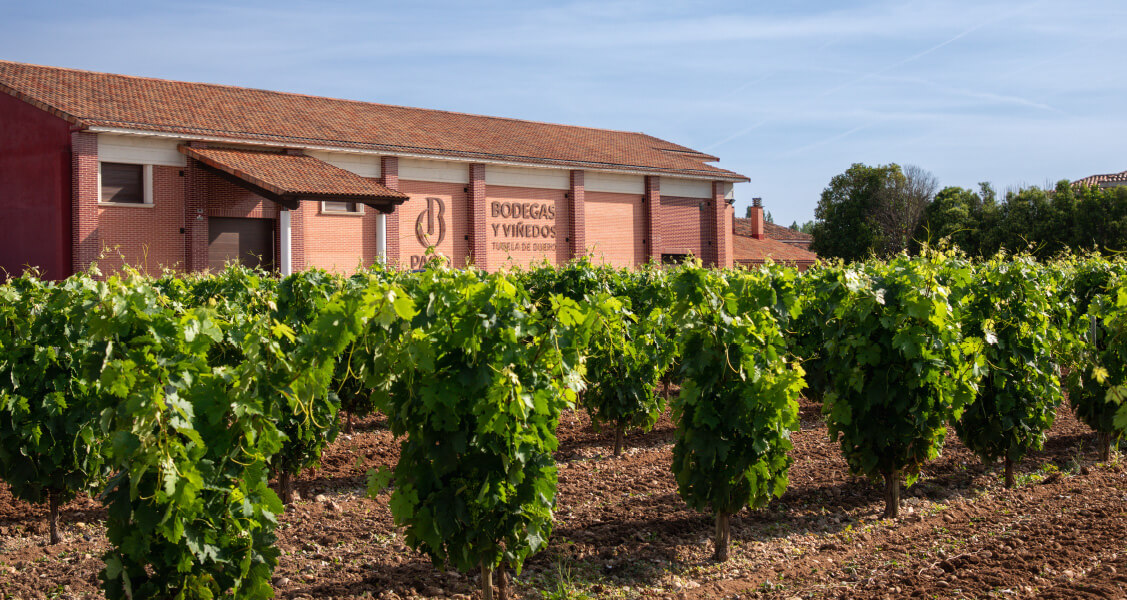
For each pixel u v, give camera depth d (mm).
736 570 6051
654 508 7629
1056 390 8398
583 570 6078
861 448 7469
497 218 32531
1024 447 8289
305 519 7383
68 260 23219
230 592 4875
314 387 4844
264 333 4879
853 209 53281
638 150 40969
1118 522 6602
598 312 5281
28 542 7078
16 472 6938
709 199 40156
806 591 5461
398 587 5754
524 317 4992
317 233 27734
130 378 4398
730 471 6215
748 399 6062
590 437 11062
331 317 4668
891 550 6289
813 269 12930
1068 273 12602
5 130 24922
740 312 6688
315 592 5707
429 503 5113
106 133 23328
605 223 35969
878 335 7250
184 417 4430
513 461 5066
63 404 6973
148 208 24125
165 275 13719
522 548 5301
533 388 5113
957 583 5395
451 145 31797
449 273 5305
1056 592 5109
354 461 9820
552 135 39062
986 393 8312
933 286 7039
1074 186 46000
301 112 30844
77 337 7051
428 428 5078
